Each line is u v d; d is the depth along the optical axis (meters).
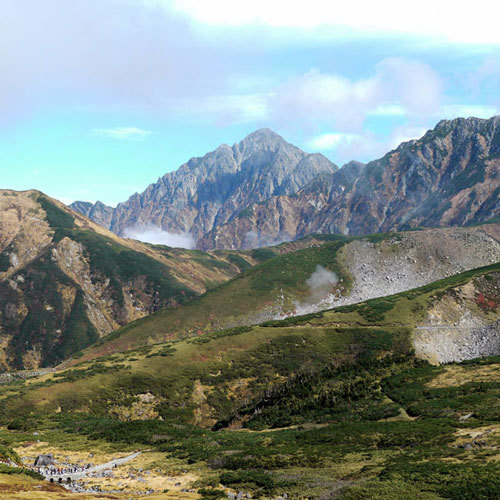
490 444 78.44
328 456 92.75
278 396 175.62
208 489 77.31
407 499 59.59
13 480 68.75
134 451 118.19
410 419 120.31
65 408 182.38
